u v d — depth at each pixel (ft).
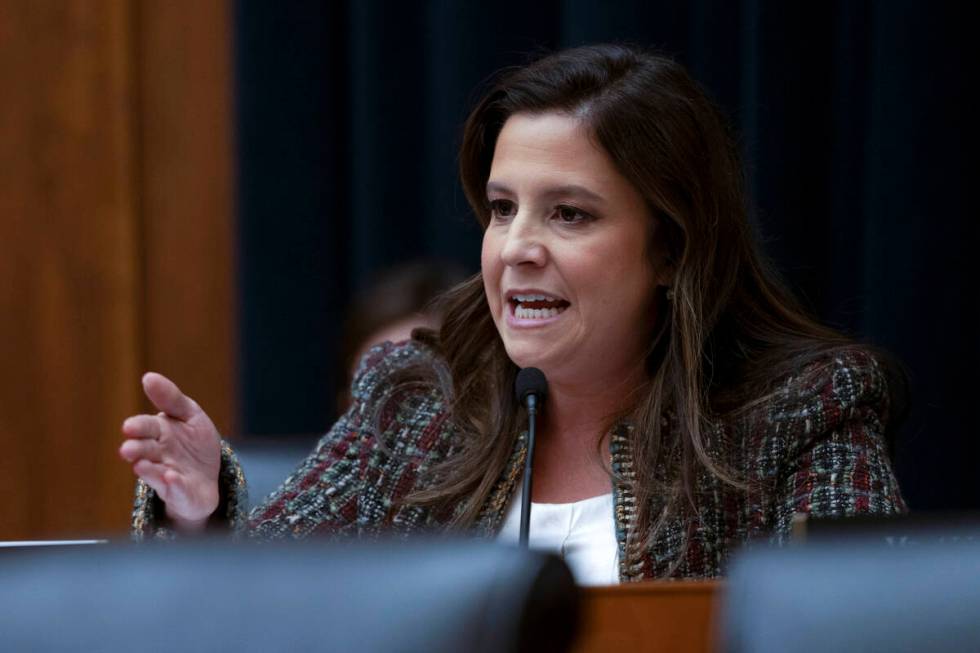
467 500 23.99
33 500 46.16
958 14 37.01
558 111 22.74
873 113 37.60
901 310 37.22
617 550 22.63
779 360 24.21
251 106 43.57
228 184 45.98
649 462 23.03
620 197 22.67
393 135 43.14
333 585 8.64
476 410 24.93
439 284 36.24
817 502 22.22
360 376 26.73
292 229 43.73
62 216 45.98
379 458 25.20
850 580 9.10
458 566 8.58
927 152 37.11
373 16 42.96
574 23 39.83
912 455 37.11
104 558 9.06
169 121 45.98
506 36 41.73
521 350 22.80
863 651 8.86
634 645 13.62
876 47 37.58
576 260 22.49
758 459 23.08
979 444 37.27
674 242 23.34
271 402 43.78
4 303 45.98
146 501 22.26
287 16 43.50
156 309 46.29
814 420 23.18
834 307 38.65
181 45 45.98
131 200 45.83
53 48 45.88
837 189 38.63
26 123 45.88
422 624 8.38
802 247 38.32
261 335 43.75
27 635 8.71
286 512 24.63
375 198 43.09
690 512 22.76
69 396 46.14
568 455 23.90
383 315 35.88
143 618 8.69
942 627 8.89
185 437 21.53
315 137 43.65
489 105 23.91
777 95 38.17
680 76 23.41
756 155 38.11
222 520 22.09
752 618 9.07
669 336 23.82
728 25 39.04
